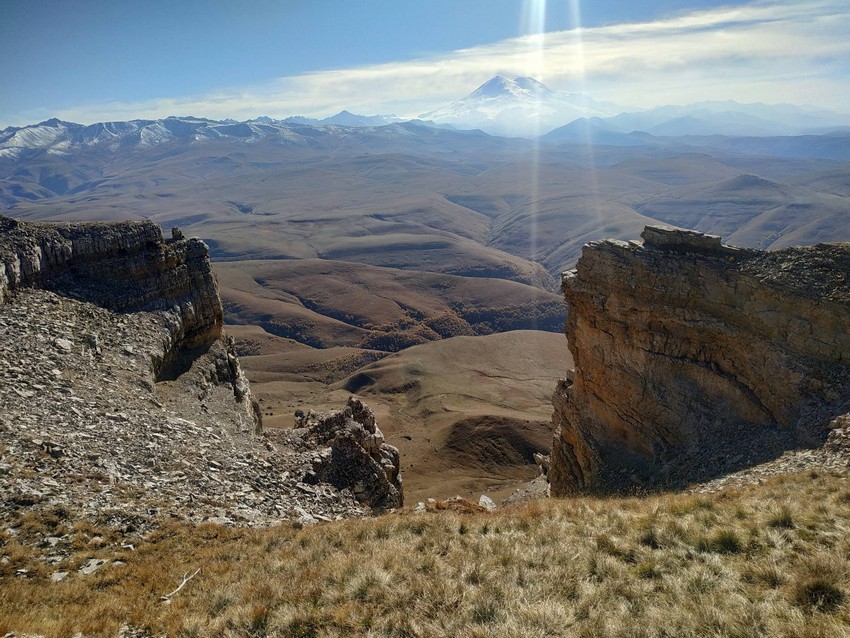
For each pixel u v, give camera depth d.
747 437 33.84
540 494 56.75
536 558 16.47
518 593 14.34
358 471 34.44
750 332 36.12
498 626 12.78
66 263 41.56
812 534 16.62
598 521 19.73
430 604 14.09
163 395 37.53
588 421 47.50
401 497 42.22
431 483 95.50
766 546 16.19
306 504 28.84
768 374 34.50
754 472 28.83
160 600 15.59
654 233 42.62
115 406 31.09
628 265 42.69
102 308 40.81
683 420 38.56
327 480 33.12
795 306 34.09
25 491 20.48
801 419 31.09
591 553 16.52
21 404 27.34
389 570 16.30
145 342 40.50
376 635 12.91
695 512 19.62
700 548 16.62
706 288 38.50
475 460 111.75
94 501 21.48
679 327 39.69
